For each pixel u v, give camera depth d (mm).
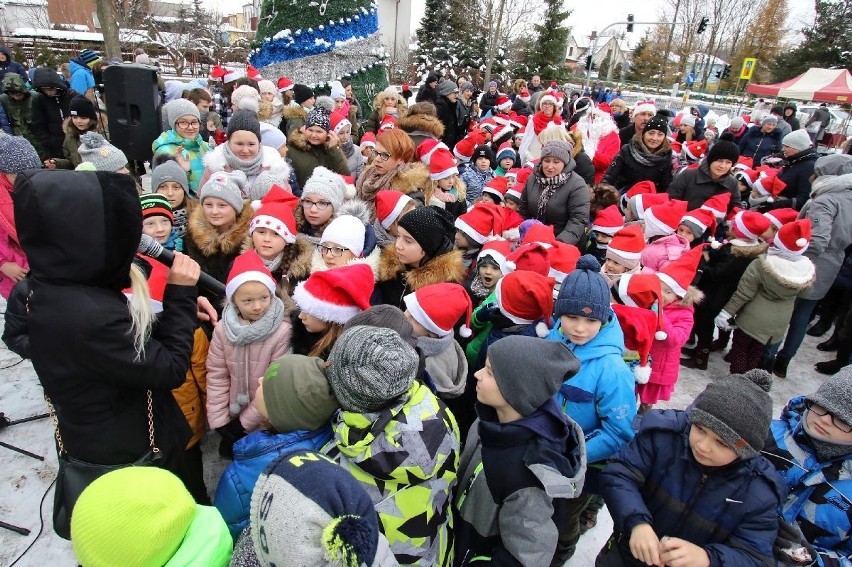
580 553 2482
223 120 7684
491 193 4875
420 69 26203
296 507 1063
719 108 22281
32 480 2605
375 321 1878
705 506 1565
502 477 1562
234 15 60406
